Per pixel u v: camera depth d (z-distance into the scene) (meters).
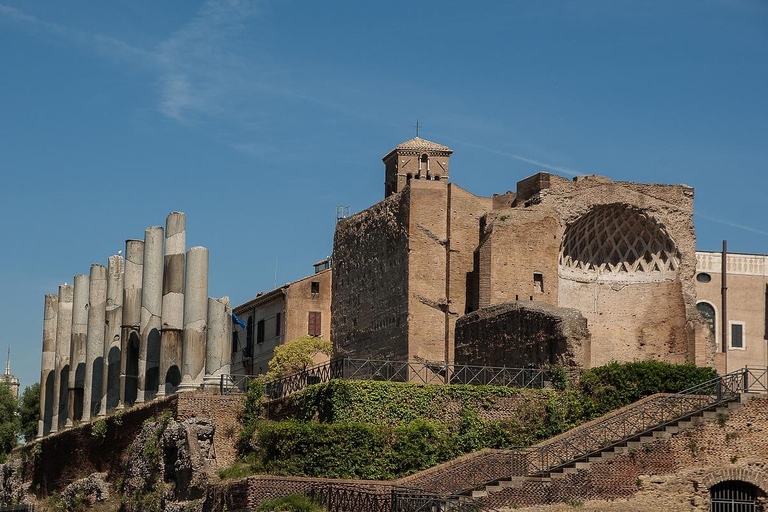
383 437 61.44
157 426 71.94
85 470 81.69
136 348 84.56
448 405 64.94
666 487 58.69
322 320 98.75
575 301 82.06
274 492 58.94
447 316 82.25
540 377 67.81
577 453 59.62
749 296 95.25
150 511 68.81
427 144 94.38
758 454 59.72
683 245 82.00
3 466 96.69
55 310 101.00
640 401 62.22
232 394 71.50
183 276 79.00
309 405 65.88
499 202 84.38
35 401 120.31
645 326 81.75
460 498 55.38
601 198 81.44
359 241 88.94
